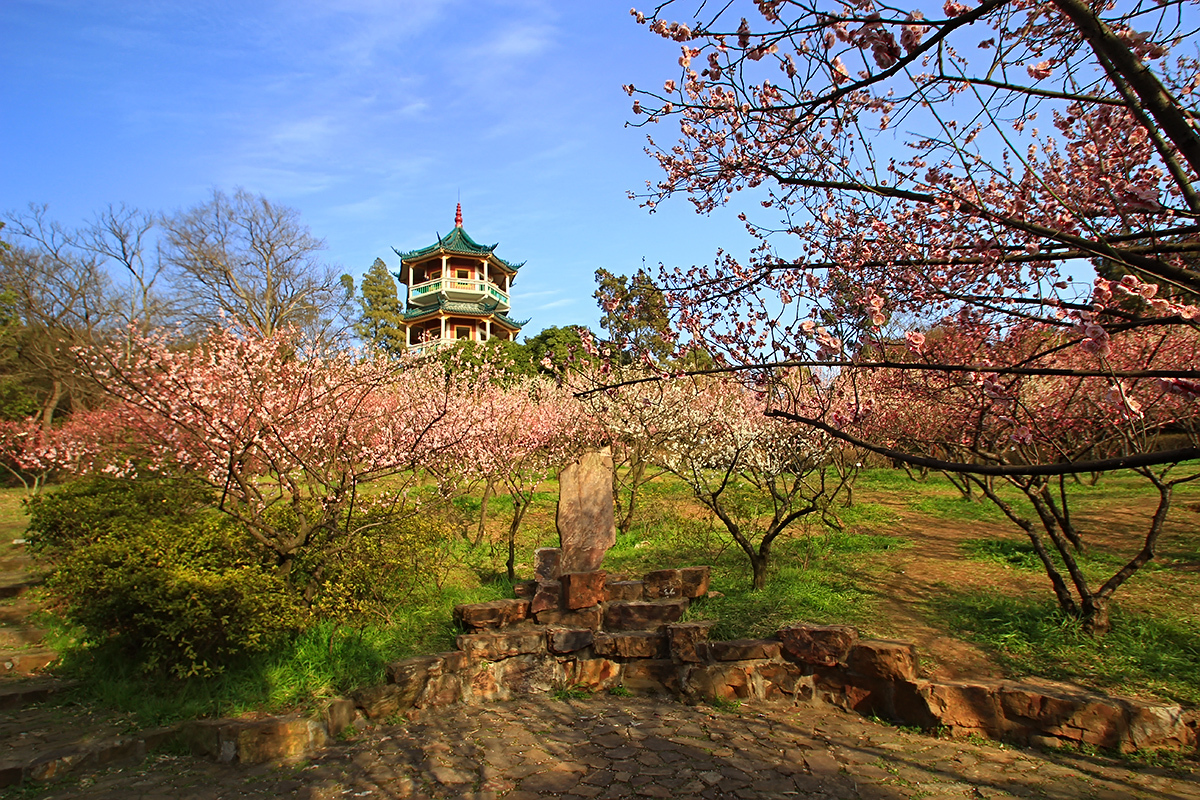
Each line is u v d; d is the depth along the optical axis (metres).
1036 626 5.50
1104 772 4.04
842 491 12.50
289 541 6.05
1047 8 3.15
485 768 4.38
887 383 6.81
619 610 6.39
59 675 5.83
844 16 2.71
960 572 7.06
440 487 8.64
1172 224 3.70
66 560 5.84
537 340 24.92
